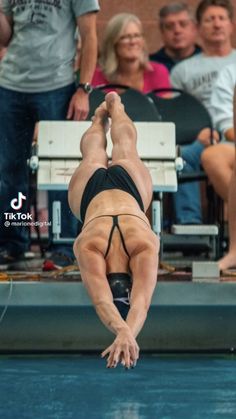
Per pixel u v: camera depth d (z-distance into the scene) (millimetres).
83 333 16953
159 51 23078
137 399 12930
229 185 17594
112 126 15531
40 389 13531
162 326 16922
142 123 18125
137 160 15086
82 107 17969
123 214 13539
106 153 15906
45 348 16922
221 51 22234
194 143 20766
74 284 16219
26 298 16219
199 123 20906
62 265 17984
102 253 12945
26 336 16875
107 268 12867
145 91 21703
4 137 18469
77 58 20547
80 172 14969
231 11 22234
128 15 21344
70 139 17922
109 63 21312
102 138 15602
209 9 22047
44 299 16219
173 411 12242
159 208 17844
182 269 18078
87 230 13414
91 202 14227
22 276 17000
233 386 13789
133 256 12898
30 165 17641
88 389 13562
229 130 21219
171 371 14945
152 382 14062
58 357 16312
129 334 11062
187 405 12578
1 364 15531
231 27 22250
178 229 18875
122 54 21250
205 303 16359
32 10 17797
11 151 18547
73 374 14656
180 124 20922
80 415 12000
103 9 24312
